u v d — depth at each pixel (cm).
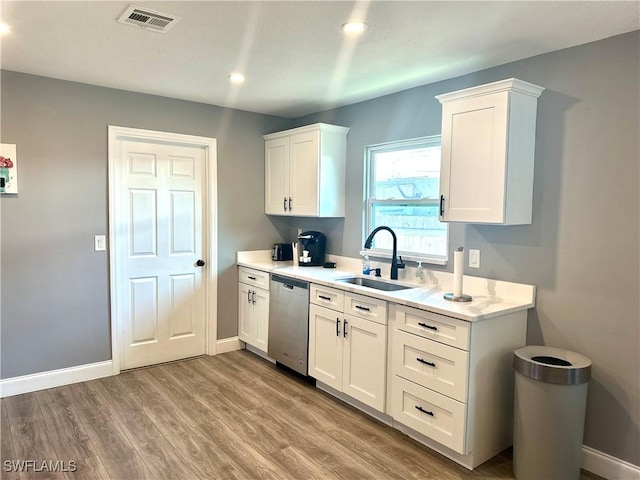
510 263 274
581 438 224
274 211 430
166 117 374
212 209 407
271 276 381
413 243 343
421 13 208
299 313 348
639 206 221
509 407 257
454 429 237
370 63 279
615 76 229
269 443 260
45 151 321
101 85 339
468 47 250
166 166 385
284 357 367
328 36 238
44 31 235
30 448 250
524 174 254
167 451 250
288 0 198
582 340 243
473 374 233
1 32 237
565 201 248
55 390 328
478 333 233
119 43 252
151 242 380
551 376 215
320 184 375
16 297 316
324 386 336
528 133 254
